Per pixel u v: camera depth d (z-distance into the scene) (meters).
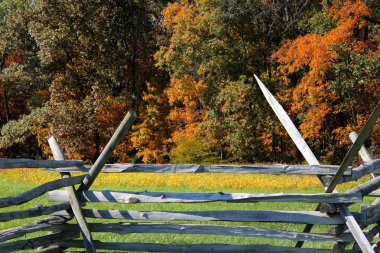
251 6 30.75
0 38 39.34
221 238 8.55
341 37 24.02
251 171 5.47
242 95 30.62
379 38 26.39
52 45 35.22
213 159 31.30
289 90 30.42
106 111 35.03
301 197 5.25
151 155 34.47
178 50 33.94
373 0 25.02
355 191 5.33
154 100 34.81
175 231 5.64
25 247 5.51
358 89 24.83
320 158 30.16
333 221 5.38
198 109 35.66
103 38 35.84
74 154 34.81
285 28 33.31
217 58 33.25
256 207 12.02
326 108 26.45
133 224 5.77
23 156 41.41
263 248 5.65
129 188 17.09
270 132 31.84
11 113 43.72
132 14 37.38
